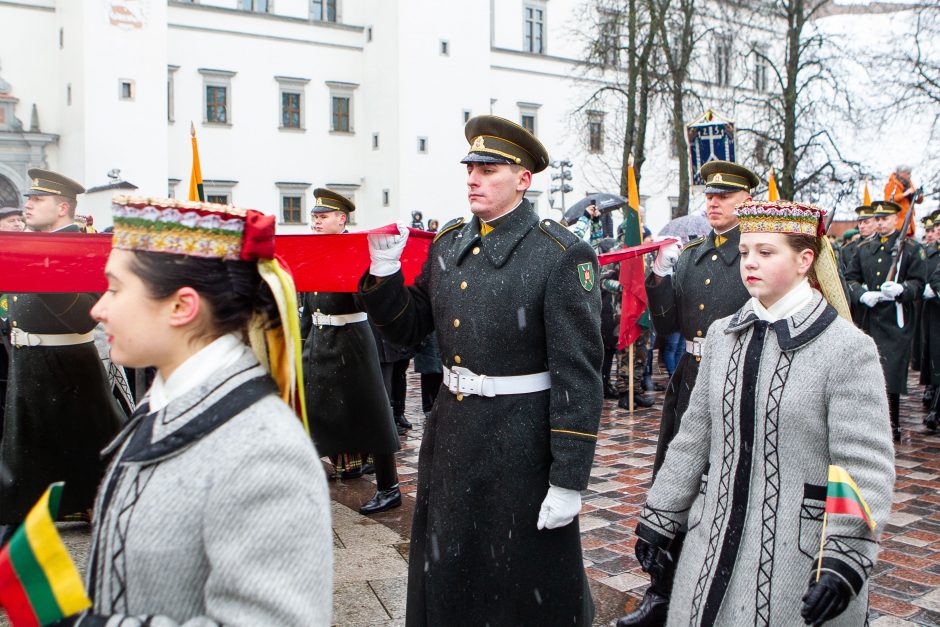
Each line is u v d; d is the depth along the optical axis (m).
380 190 34.94
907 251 8.01
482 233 2.98
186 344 1.48
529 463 2.81
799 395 2.25
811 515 2.21
